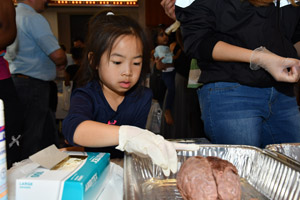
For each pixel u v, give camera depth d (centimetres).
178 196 68
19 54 184
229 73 101
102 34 79
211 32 106
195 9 104
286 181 66
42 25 184
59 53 192
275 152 73
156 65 267
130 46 77
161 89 282
